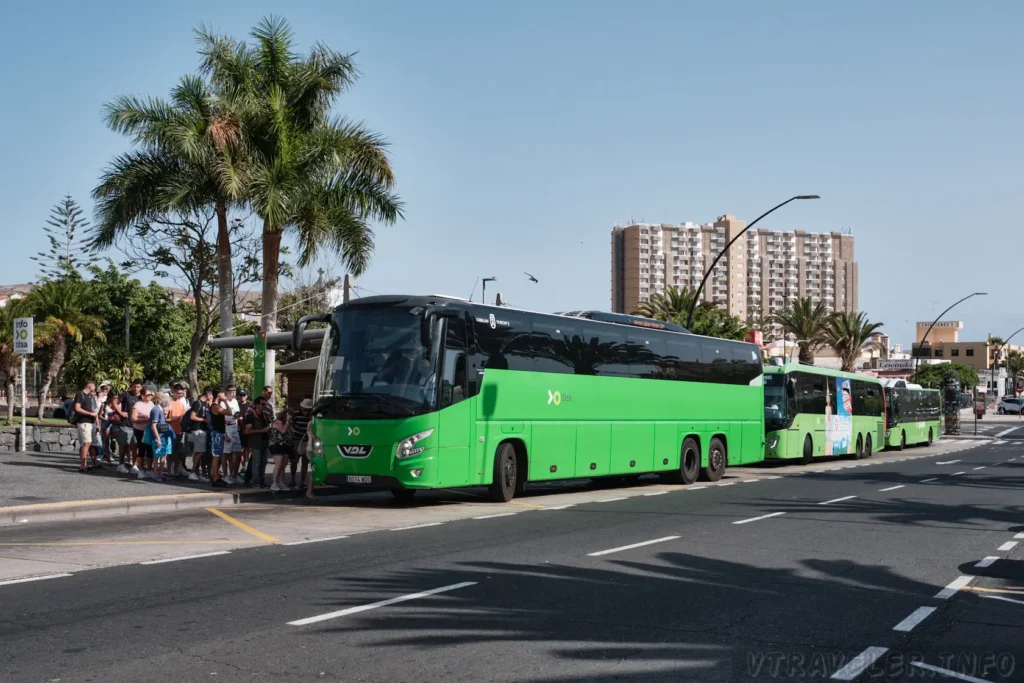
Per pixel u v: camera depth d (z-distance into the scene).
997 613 8.70
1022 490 23.08
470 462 17.88
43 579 9.83
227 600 8.77
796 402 34.78
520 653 6.96
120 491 17.56
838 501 19.75
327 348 17.97
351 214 28.17
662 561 11.38
